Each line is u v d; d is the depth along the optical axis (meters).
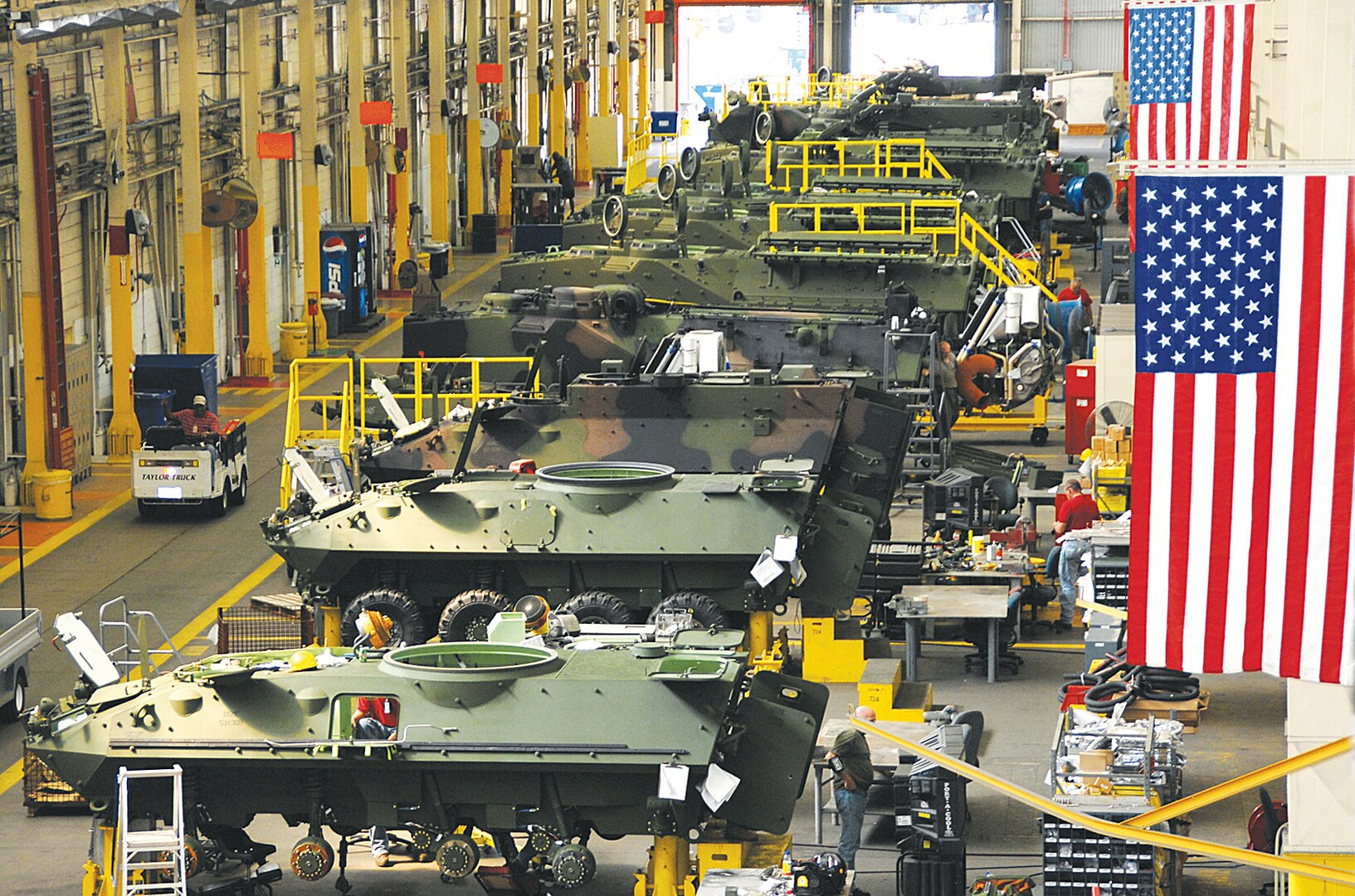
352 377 33.72
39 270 37.66
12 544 35.56
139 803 19.92
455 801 19.66
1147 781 20.12
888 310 39.31
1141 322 14.46
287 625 28.58
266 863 20.30
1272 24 25.58
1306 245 14.20
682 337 35.03
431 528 26.84
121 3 34.72
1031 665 28.12
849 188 46.84
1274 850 19.64
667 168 43.69
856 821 20.48
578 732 19.14
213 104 49.34
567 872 19.08
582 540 26.42
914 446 36.34
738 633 20.97
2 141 38.44
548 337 38.38
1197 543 14.41
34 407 37.91
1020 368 40.44
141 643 24.78
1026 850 21.31
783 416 29.56
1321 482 14.25
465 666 20.08
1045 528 35.34
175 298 48.19
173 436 37.34
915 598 27.61
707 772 18.97
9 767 24.70
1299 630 14.30
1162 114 26.83
